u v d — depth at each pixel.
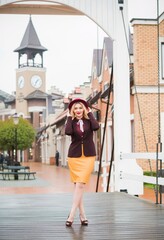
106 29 12.08
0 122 56.94
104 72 31.30
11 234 6.51
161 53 21.45
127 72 12.22
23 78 107.62
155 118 21.23
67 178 27.73
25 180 26.47
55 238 6.21
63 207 9.45
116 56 12.16
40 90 107.19
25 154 90.50
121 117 12.23
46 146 70.88
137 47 21.38
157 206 9.51
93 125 7.14
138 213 8.55
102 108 30.19
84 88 43.38
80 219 7.46
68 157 7.25
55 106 87.50
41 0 11.65
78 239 6.13
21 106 105.62
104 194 11.80
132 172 12.17
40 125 92.75
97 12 12.04
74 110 7.18
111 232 6.64
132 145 22.92
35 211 8.86
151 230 6.80
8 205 9.80
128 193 12.15
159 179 9.90
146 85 21.22
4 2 11.48
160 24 21.39
